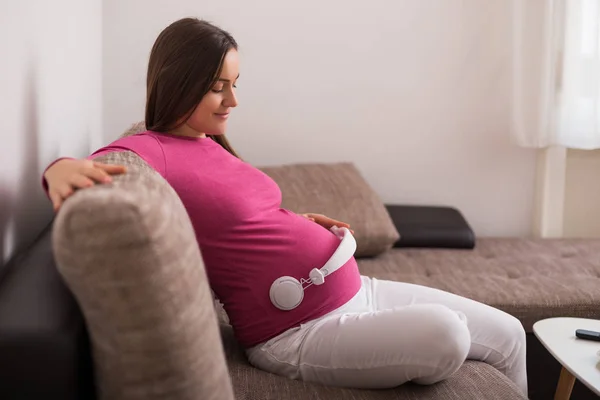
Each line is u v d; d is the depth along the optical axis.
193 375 1.08
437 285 2.33
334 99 3.03
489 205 3.18
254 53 2.96
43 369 1.05
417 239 2.79
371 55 3.01
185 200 1.52
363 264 2.56
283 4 2.94
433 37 3.02
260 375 1.58
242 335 1.63
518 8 2.86
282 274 1.58
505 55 3.04
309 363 1.55
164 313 1.03
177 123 1.58
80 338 1.09
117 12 2.88
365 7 2.97
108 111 2.94
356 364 1.52
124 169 1.16
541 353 2.29
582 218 3.18
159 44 1.58
